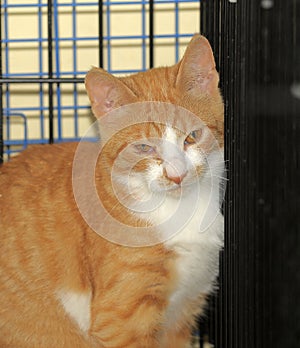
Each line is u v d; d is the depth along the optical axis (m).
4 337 2.08
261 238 1.51
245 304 1.74
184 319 2.19
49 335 2.07
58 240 2.01
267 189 1.43
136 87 1.99
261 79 1.46
